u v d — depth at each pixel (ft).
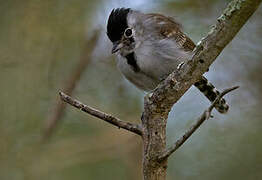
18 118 39.83
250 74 39.86
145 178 22.11
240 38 40.29
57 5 41.65
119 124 22.39
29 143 39.58
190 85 21.45
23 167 39.04
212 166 37.91
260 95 39.27
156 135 21.91
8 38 40.70
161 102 21.66
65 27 41.50
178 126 39.78
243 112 38.86
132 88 42.09
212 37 20.26
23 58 40.52
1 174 38.73
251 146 37.76
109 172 39.06
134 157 39.17
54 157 39.19
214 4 41.63
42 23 41.22
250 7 19.26
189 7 41.93
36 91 40.19
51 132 38.55
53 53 40.93
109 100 41.78
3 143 39.29
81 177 38.86
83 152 39.29
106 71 42.42
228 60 40.32
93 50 40.70
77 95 41.60
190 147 38.83
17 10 41.22
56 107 38.52
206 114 19.65
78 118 40.88
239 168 37.37
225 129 38.58
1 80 40.24
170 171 38.50
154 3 42.34
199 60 20.80
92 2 42.24
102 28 42.06
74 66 40.70
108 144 39.55
